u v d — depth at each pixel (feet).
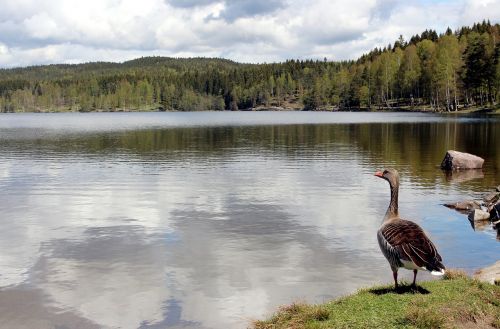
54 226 70.28
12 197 91.45
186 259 55.26
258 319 39.93
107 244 61.31
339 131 273.95
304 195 92.17
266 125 358.02
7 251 58.59
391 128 285.02
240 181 108.37
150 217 75.36
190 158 153.38
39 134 281.95
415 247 30.99
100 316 41.34
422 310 31.30
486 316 32.22
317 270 51.37
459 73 484.74
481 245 60.13
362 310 32.76
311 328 31.17
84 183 106.52
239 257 55.83
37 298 45.03
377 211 78.69
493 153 160.86
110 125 395.96
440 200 87.04
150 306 43.11
